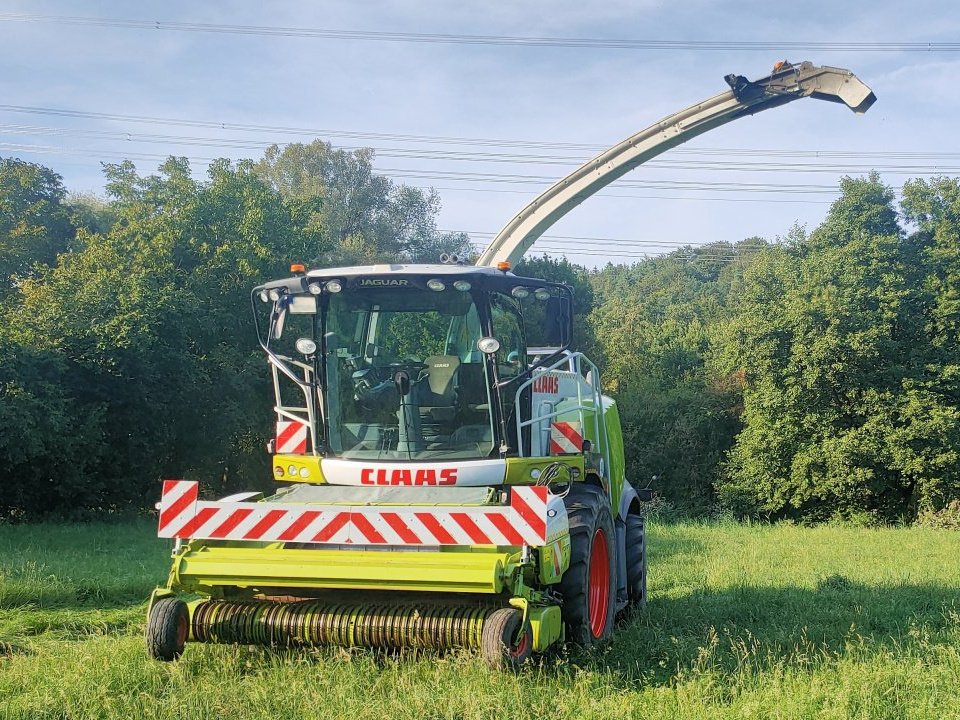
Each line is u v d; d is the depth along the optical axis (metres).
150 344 26.22
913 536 24.58
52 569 14.25
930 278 34.53
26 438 22.81
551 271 50.34
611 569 8.06
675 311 75.69
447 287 7.64
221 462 32.81
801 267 35.56
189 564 6.64
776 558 17.33
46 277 27.31
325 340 7.87
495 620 6.12
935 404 32.78
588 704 5.79
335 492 7.50
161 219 29.95
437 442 7.70
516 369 7.98
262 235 31.50
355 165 69.06
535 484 7.62
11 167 31.41
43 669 6.68
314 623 6.62
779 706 5.79
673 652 7.45
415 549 6.76
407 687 6.02
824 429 33.66
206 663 6.70
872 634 8.41
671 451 38.84
